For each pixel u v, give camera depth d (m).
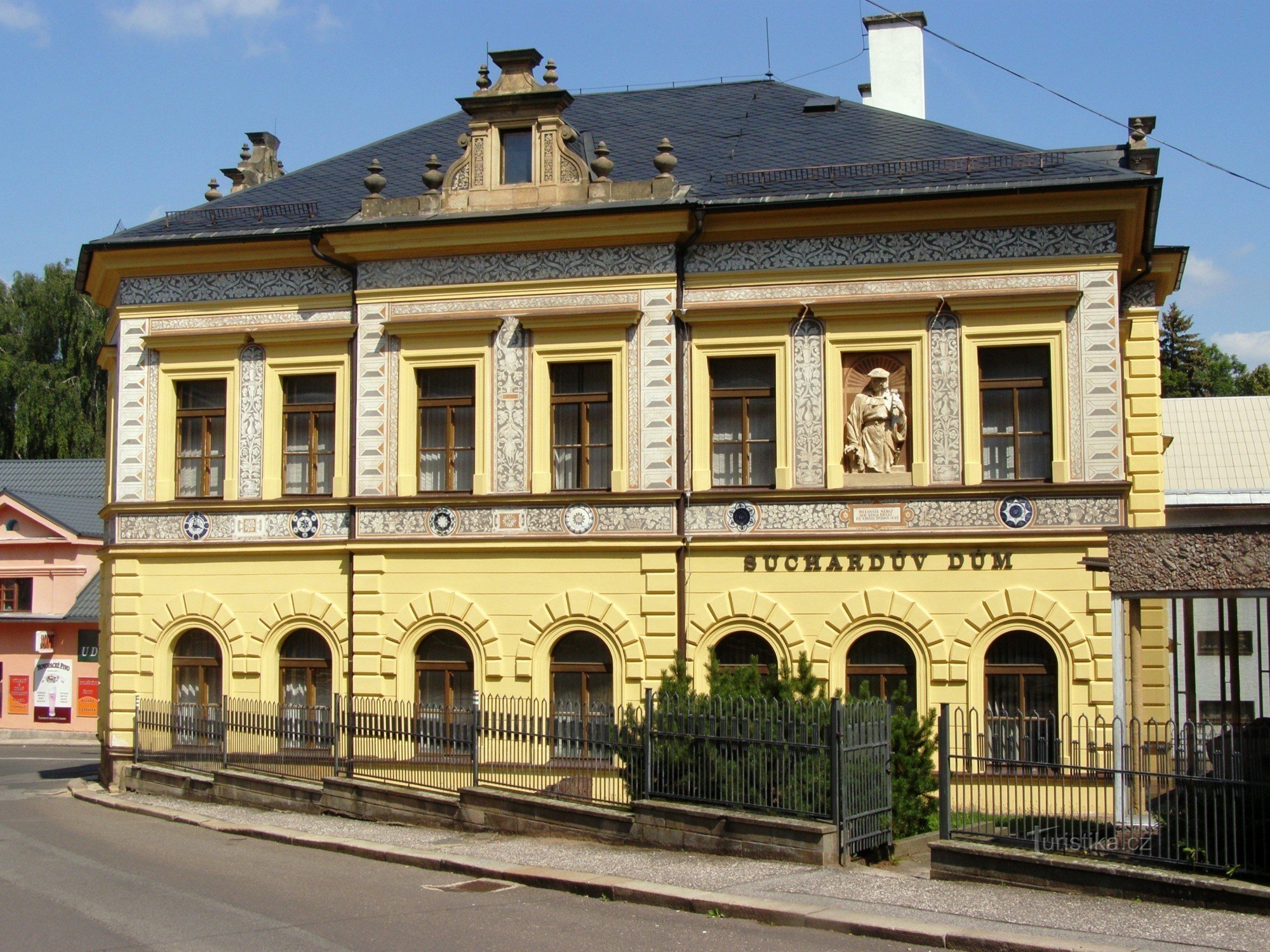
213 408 28.94
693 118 31.00
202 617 28.30
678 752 18.89
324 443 28.27
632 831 18.78
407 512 27.08
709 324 26.11
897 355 25.78
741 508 25.77
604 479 26.55
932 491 25.09
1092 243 25.05
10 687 52.22
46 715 51.72
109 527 29.69
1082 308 25.03
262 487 28.14
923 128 28.27
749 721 18.16
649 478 26.08
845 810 17.42
